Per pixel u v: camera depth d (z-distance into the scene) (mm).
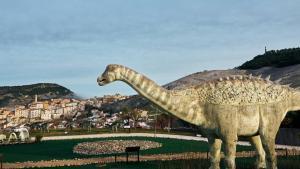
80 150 28344
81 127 61375
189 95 12516
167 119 53531
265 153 12914
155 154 25531
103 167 20094
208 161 18875
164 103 12203
